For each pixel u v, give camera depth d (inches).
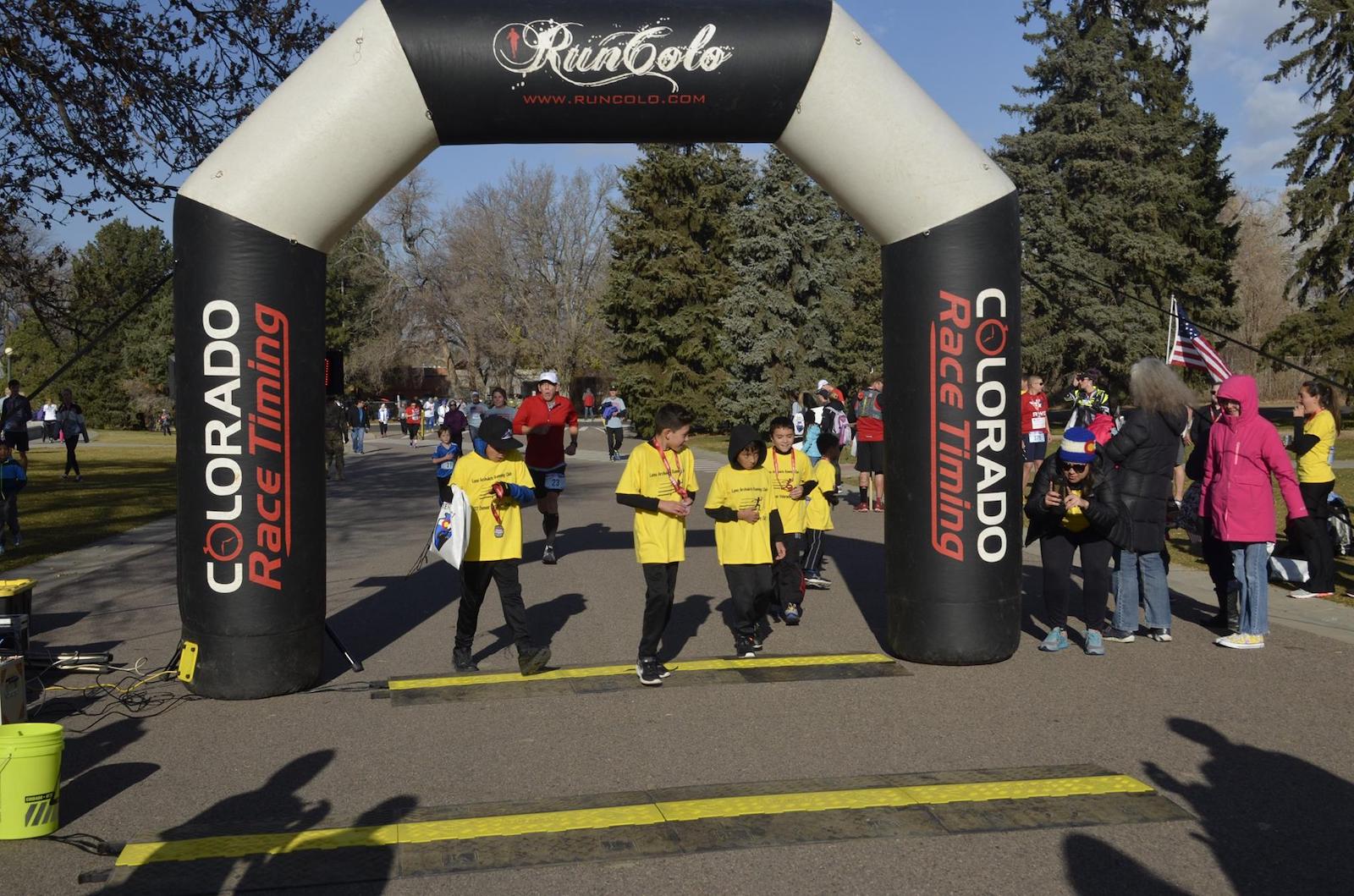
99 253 2107.5
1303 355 1346.0
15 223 545.3
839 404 675.4
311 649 272.4
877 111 273.4
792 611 346.9
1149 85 1697.8
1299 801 195.8
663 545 275.6
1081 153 1594.5
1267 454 300.8
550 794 201.5
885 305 293.7
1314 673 282.0
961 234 278.2
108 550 517.0
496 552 283.9
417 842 180.2
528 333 2522.1
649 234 1755.7
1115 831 183.3
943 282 279.4
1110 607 367.9
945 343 280.2
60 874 169.3
